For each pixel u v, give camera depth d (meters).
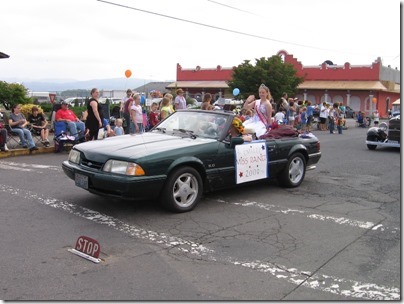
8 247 4.74
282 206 6.86
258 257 4.70
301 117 23.86
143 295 3.73
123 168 5.70
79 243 4.68
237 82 38.31
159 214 6.15
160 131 7.41
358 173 10.32
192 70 57.38
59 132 12.12
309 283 4.08
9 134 12.09
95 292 3.76
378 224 6.05
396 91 50.28
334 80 48.72
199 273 4.23
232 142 6.71
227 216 6.20
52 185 7.84
